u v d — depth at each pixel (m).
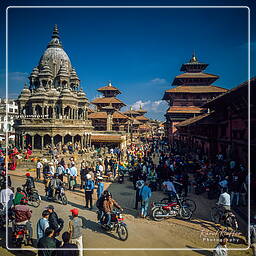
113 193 17.08
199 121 28.78
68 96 38.22
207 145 29.39
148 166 20.91
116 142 47.28
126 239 9.85
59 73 42.00
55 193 14.91
